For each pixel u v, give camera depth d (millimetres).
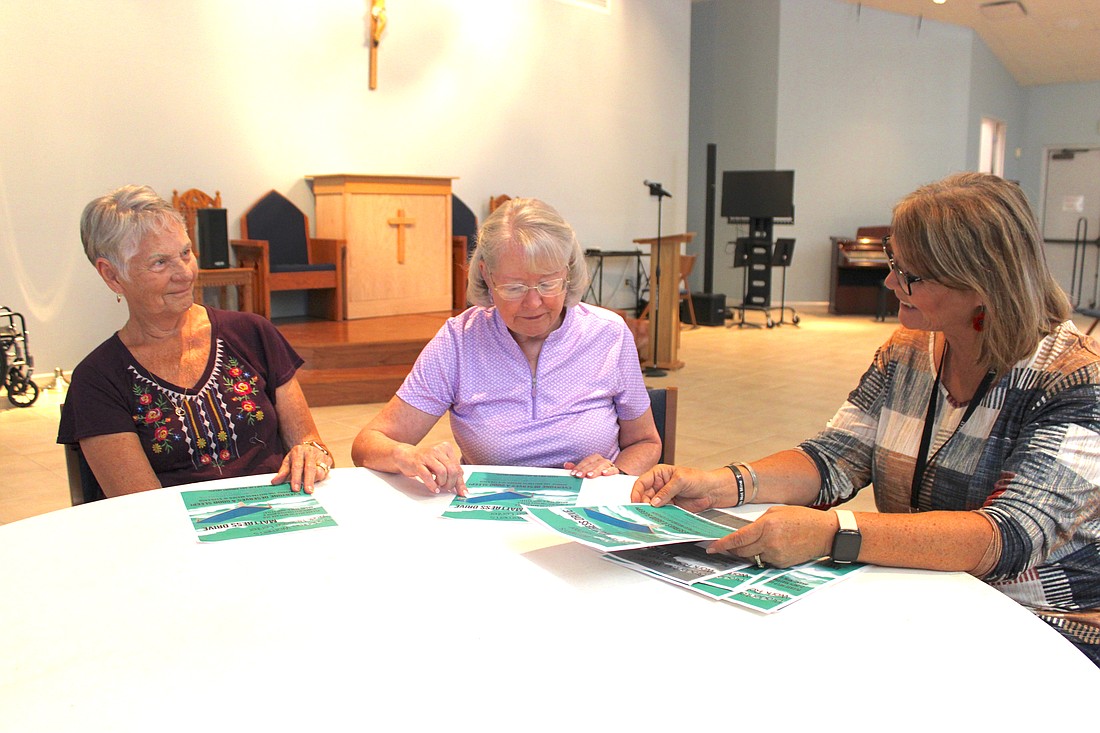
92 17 5535
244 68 6289
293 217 6527
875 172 11438
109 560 1210
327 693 871
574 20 8516
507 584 1138
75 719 828
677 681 899
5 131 5254
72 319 5613
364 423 4895
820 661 946
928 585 1155
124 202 1751
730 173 9703
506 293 1685
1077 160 14016
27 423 4801
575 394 1858
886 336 8953
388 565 1194
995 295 1286
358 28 6863
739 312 10438
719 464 4219
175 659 939
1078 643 1276
